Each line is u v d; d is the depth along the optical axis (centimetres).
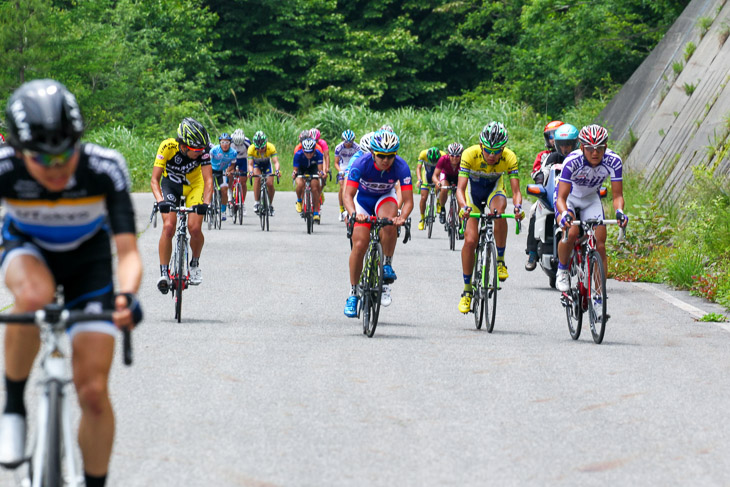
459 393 1518
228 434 1271
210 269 3038
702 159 4053
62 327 836
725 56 4822
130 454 1177
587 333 2112
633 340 2014
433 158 4338
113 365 1677
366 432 1291
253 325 2114
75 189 902
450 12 11725
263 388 1530
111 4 10812
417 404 1445
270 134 8962
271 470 1127
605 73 8812
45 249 948
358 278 2106
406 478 1107
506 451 1216
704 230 3112
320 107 9431
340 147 4881
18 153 839
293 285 2733
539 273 3155
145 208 5338
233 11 11594
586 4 8425
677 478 1120
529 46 10256
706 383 1612
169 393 1485
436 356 1812
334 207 5869
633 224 3331
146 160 8131
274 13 11581
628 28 8544
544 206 2762
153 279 2797
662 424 1354
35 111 803
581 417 1384
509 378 1631
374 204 2180
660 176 4516
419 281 2880
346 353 1823
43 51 7862
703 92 4747
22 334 895
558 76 9756
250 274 2941
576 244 2084
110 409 891
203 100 11081
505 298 2608
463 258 2202
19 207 909
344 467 1143
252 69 11475
